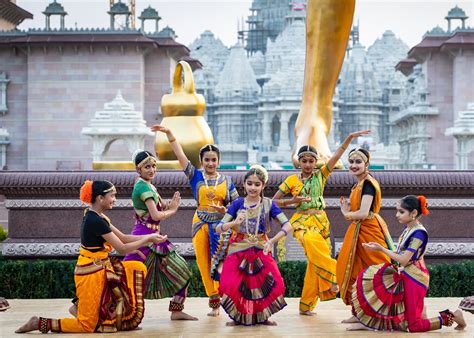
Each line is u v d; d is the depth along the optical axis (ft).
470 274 36.24
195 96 38.96
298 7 320.09
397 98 317.42
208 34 354.13
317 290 28.73
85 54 154.10
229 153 288.51
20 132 158.20
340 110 310.04
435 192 37.91
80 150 155.02
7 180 37.45
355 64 312.50
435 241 37.86
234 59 310.45
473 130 124.16
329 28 38.01
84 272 25.44
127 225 37.73
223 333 25.40
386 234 27.81
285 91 288.71
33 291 36.52
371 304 25.71
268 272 26.61
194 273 36.27
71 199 37.83
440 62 172.65
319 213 29.43
